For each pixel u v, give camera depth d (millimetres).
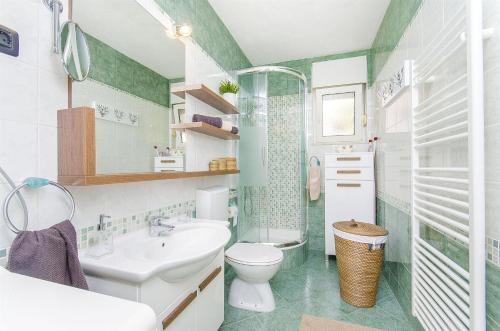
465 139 1005
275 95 3074
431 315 1216
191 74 1729
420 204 1398
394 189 1958
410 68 1483
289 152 3016
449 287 1068
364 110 2928
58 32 854
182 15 1643
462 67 1007
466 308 914
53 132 860
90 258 915
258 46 2797
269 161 3068
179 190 1610
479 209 829
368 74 2867
